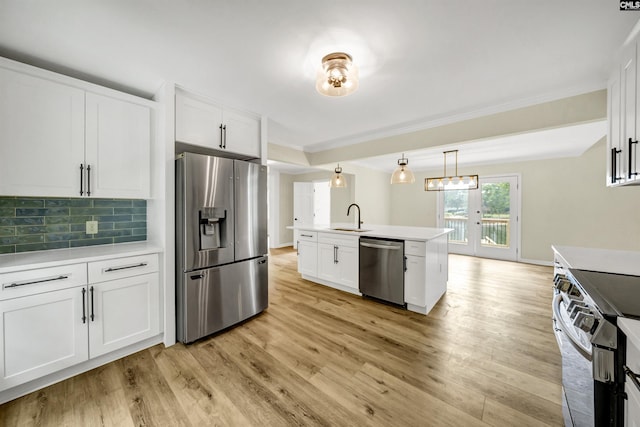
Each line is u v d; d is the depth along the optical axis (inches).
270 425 52.1
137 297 76.2
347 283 128.1
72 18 51.6
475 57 65.5
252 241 99.6
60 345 63.1
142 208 95.4
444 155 180.2
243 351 78.4
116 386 62.8
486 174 214.4
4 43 59.7
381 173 258.8
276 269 179.5
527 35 56.9
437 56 65.1
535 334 87.9
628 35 55.6
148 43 60.4
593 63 67.9
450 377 66.1
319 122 117.3
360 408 56.3
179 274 82.9
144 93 87.1
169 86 80.0
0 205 69.1
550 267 182.4
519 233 199.0
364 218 235.8
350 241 126.5
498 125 98.2
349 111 103.3
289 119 113.1
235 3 47.9
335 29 55.4
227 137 96.4
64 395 59.7
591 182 172.1
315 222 268.4
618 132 59.9
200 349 79.7
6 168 59.8
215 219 89.9
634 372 31.0
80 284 65.8
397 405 57.1
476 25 53.8
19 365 57.7
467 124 106.0
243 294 96.3
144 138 81.8
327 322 97.9
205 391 61.4
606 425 34.5
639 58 50.1
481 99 91.4
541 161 189.6
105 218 86.8
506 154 177.3
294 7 48.9
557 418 52.9
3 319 56.1
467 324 95.7
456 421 52.6
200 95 87.6
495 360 73.2
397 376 66.6
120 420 53.1
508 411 54.9
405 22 53.0
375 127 124.4
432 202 245.8
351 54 64.5
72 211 80.4
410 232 124.7
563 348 52.5
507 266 185.2
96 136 72.7
